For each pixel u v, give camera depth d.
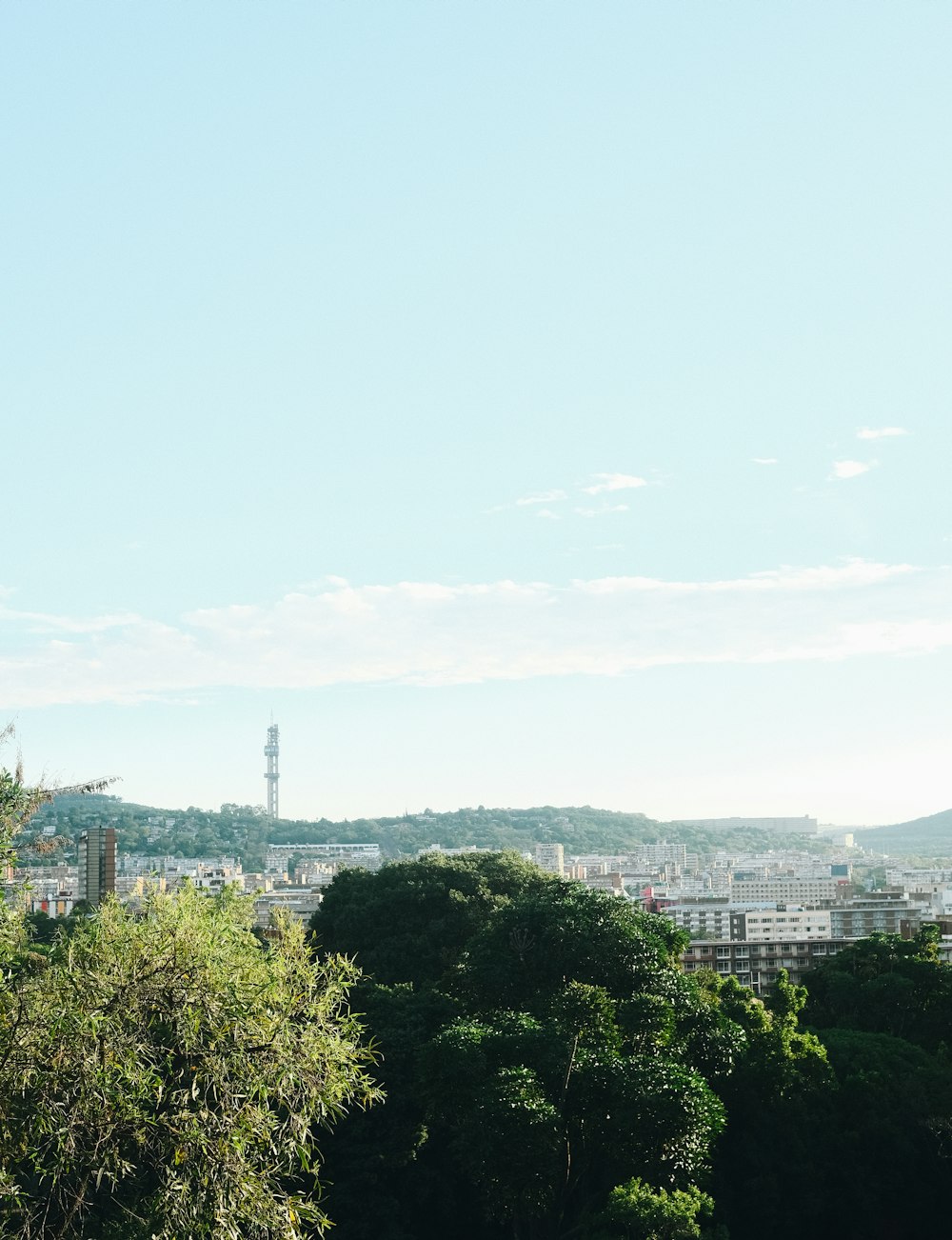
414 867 106.44
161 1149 26.16
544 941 69.19
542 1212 52.22
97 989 27.55
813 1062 71.06
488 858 111.81
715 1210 64.75
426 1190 62.34
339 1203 58.41
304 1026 31.14
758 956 158.50
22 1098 25.39
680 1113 51.12
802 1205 66.88
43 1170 25.78
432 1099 56.75
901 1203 71.19
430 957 93.62
